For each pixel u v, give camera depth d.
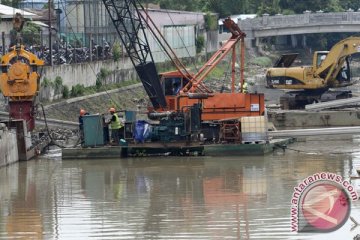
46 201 94.50
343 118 155.75
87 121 123.88
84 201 94.19
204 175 108.44
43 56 162.00
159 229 81.00
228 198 93.44
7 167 117.75
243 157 121.31
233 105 128.38
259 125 123.31
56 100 161.38
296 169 110.56
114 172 112.50
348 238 75.00
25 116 126.69
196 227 81.25
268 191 96.56
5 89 126.25
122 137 124.56
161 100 136.25
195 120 123.38
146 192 98.38
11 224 84.25
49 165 119.12
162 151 123.44
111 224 83.19
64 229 81.94
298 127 156.25
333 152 124.81
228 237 77.69
